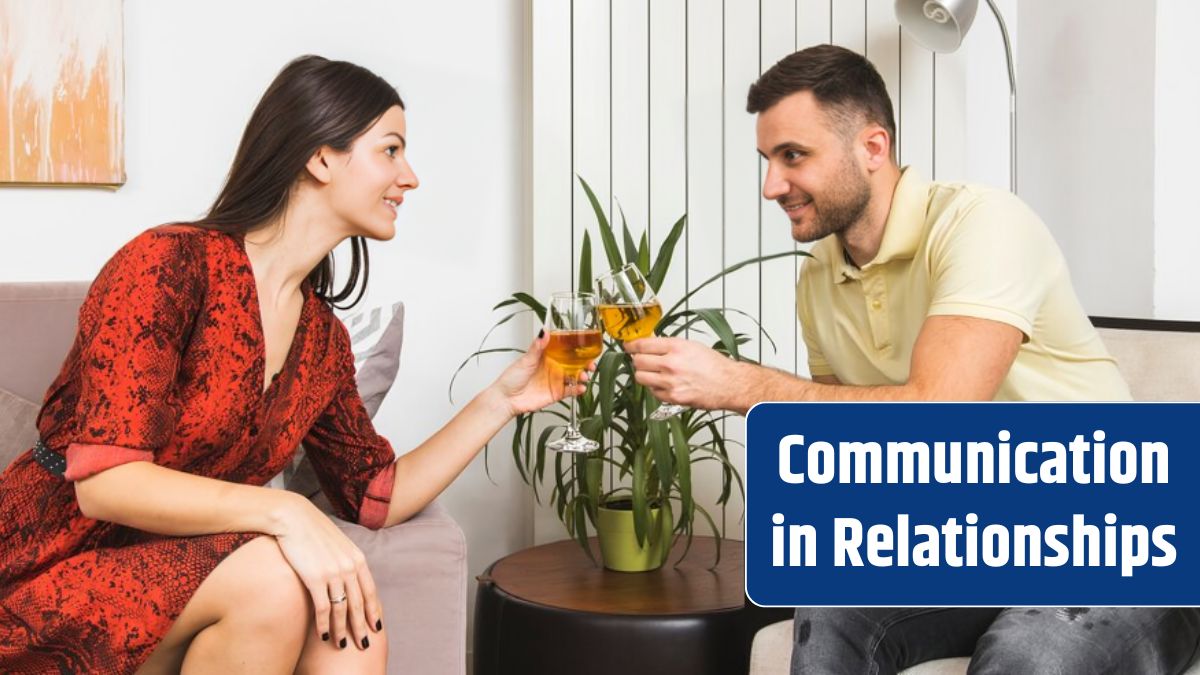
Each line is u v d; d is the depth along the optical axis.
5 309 1.94
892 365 1.73
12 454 1.82
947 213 1.61
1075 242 2.50
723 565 2.26
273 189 1.43
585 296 1.63
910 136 2.62
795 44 2.62
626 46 2.60
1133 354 1.89
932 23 2.26
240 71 2.50
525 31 2.66
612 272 1.64
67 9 2.36
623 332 1.64
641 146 2.62
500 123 2.67
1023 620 1.38
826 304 1.83
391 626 1.52
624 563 2.20
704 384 1.54
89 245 2.43
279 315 1.47
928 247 1.62
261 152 1.43
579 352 1.61
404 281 2.63
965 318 1.50
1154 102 2.27
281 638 1.22
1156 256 2.28
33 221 2.40
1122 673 1.35
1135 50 2.31
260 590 1.21
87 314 1.32
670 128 2.62
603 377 2.04
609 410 2.00
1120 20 2.35
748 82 2.63
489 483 2.71
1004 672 1.32
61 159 2.38
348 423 1.60
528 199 2.66
